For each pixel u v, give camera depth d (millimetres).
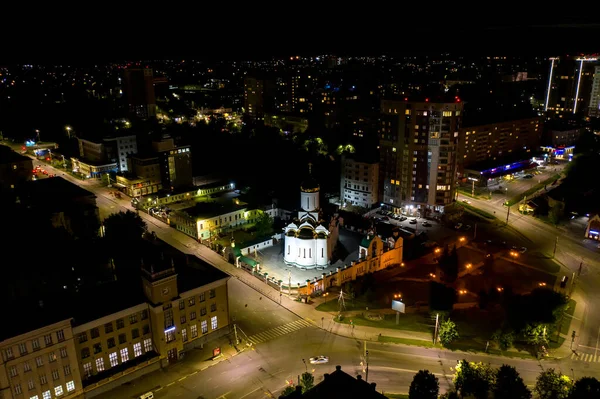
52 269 134750
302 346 110688
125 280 110875
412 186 198125
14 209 160750
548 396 87000
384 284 142500
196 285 107812
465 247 172250
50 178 196500
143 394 93125
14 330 84625
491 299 130375
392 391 94938
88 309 97250
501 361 106375
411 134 191750
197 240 166875
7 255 136000
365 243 146625
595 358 108812
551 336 116812
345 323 120125
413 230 184500
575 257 165750
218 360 105688
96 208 173625
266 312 124750
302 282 137000
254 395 94500
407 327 118938
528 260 163125
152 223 181875
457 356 107562
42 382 87250
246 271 145000
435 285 121938
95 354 95125
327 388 71000
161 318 101312
